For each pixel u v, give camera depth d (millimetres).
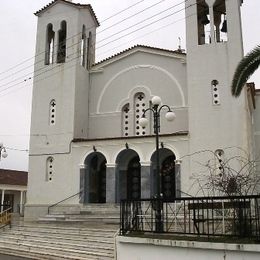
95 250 15500
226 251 10016
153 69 26531
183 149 22094
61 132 25344
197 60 23062
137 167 24984
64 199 24172
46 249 17078
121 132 26422
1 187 42594
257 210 10391
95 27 29750
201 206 11969
